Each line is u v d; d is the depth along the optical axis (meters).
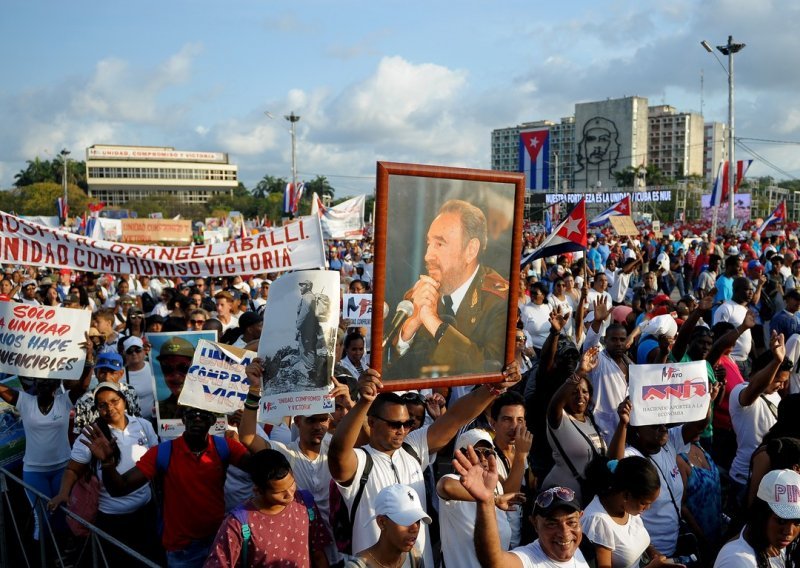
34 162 135.38
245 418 4.74
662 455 5.27
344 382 6.27
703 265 18.34
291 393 4.13
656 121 178.50
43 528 5.12
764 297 11.88
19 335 5.89
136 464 4.77
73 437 5.80
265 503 3.97
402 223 3.62
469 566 4.05
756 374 6.17
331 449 3.89
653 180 126.50
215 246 8.20
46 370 5.91
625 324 9.67
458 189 3.73
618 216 23.38
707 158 191.75
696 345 7.22
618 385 6.59
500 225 3.86
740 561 3.90
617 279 13.92
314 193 18.05
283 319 4.15
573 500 3.67
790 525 3.78
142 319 9.23
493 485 3.53
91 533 4.63
